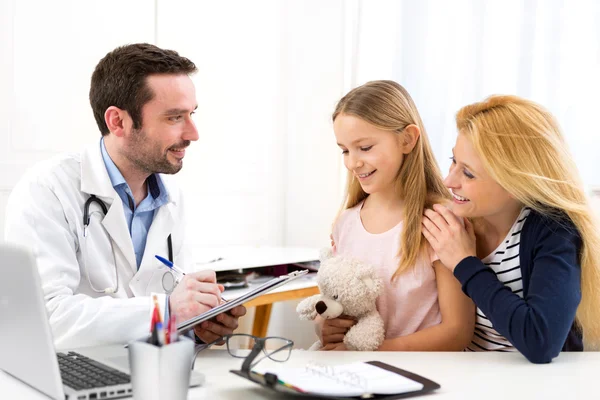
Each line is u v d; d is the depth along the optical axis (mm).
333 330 1442
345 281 1393
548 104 2594
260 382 960
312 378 967
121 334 1233
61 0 2510
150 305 1247
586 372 1093
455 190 1319
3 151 2395
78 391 903
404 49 2990
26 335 936
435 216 1360
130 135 1510
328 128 3211
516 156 1258
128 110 1493
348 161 1467
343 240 1580
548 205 1268
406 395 948
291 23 3250
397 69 3014
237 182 3123
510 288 1282
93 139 2619
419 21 2941
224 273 2373
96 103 1554
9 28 2387
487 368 1115
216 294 1264
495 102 1334
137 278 1540
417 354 1213
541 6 2604
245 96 3129
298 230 3305
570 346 1334
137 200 1604
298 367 1104
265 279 2412
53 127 2508
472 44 2785
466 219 1382
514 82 2678
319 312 1411
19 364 982
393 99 1449
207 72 2984
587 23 2500
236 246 3084
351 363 1086
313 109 3238
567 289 1183
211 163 3025
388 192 1508
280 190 3299
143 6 2748
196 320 1142
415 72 2955
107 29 2643
